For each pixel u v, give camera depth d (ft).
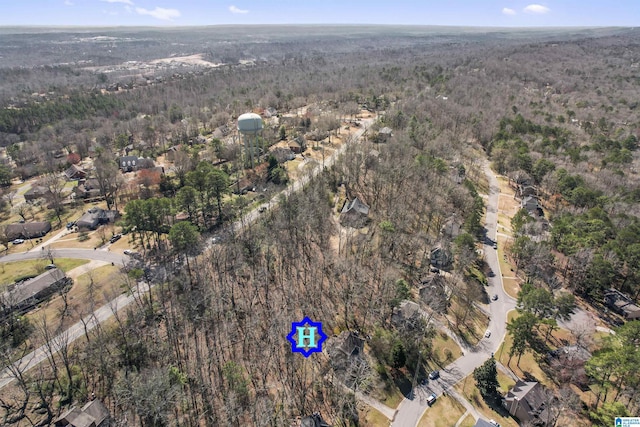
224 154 579.89
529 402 236.22
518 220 425.28
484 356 281.13
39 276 332.60
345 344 269.03
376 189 463.01
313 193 429.38
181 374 247.91
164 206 388.57
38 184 554.46
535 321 270.87
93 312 293.02
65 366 259.19
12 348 275.39
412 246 377.30
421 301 319.47
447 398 248.11
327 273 348.38
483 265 381.81
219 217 440.04
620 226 410.72
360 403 242.58
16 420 230.07
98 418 224.74
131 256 382.42
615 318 322.55
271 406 236.84
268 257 350.84
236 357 270.26
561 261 379.35
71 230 436.35
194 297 315.99
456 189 451.12
